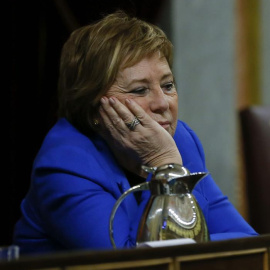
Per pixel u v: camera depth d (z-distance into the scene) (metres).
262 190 8.16
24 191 11.15
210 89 12.62
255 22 12.64
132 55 6.09
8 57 11.01
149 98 6.14
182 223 4.33
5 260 3.00
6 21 10.96
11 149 11.07
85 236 5.62
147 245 3.76
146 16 11.60
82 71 6.25
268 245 3.72
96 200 5.75
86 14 10.40
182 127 7.20
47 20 10.88
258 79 12.62
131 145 6.00
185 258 3.41
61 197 5.78
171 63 6.39
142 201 5.93
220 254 3.53
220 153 12.57
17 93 11.03
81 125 6.36
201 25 12.52
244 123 8.34
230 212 6.79
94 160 6.03
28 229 6.25
